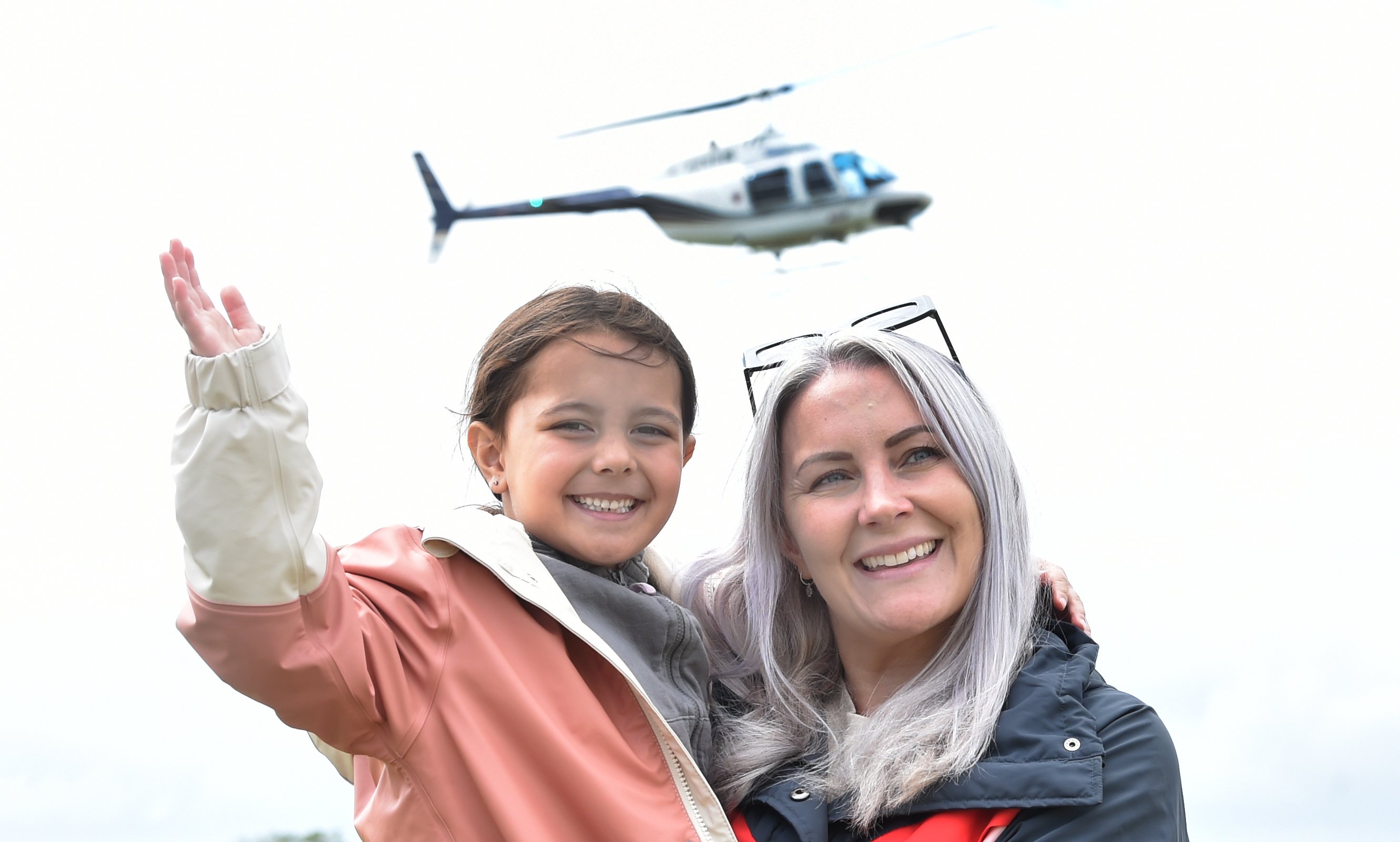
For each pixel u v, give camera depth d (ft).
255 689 4.94
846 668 6.73
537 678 5.59
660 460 6.45
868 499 6.11
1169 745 5.67
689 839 5.48
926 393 6.24
